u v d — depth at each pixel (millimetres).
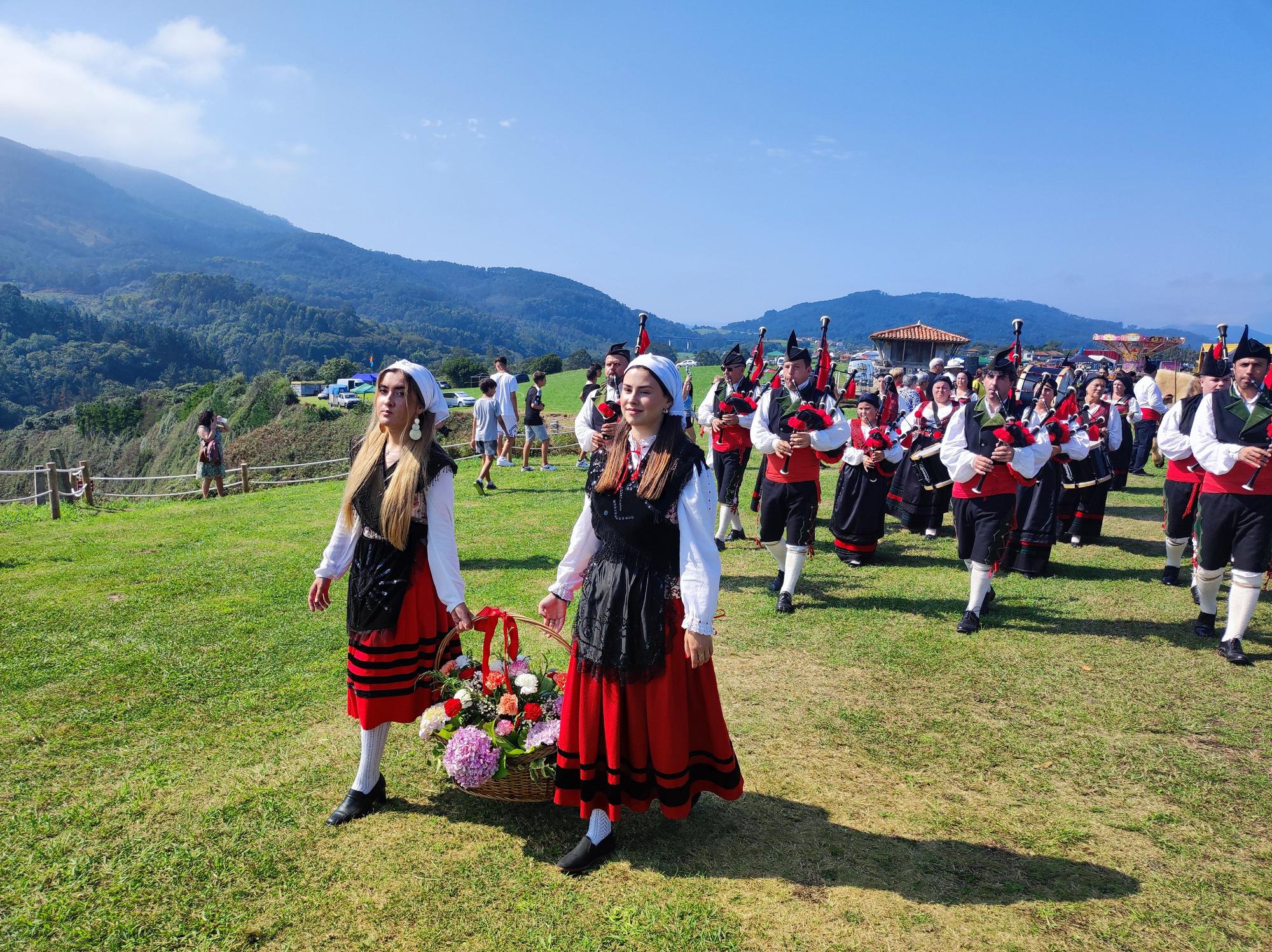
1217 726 4438
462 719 3494
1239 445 5273
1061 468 8719
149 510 12391
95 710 4527
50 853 3199
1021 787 3797
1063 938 2770
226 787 3717
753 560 8117
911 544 8969
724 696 4797
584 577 3270
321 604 3553
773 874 3109
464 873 3096
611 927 2803
